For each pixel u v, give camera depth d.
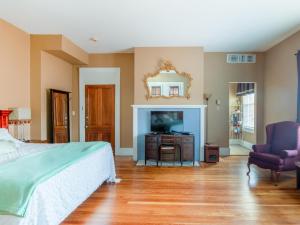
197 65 6.06
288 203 3.29
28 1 3.62
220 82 6.82
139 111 6.12
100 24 4.59
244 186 4.04
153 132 5.96
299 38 4.94
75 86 6.93
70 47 5.63
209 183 4.21
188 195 3.62
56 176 2.38
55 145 3.96
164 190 3.85
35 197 2.01
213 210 3.07
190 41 5.68
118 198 3.50
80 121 6.92
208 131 6.85
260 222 2.74
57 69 5.95
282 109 5.68
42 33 5.11
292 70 5.23
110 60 6.86
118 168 5.33
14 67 4.70
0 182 2.05
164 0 3.59
